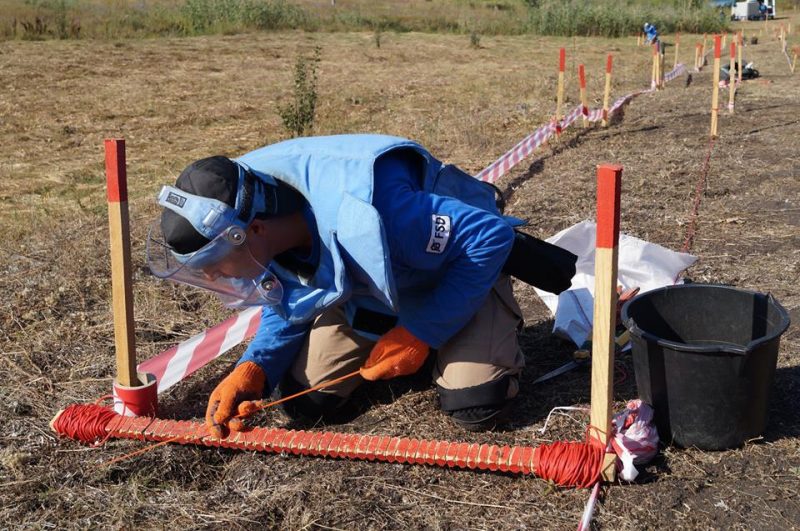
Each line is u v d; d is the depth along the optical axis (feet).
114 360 13.60
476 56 72.43
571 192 23.65
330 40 82.84
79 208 24.39
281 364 11.23
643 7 111.45
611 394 9.39
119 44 72.33
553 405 11.68
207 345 13.23
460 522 9.27
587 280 13.87
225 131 37.83
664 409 10.09
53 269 17.97
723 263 17.17
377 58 68.85
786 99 41.22
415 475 10.13
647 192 23.13
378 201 9.43
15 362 13.52
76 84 51.06
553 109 40.50
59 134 36.88
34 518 9.68
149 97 46.85
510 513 9.37
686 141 30.53
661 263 14.26
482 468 10.02
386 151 9.52
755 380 9.71
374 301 10.73
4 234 21.36
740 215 20.62
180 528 9.41
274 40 80.84
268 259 9.30
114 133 37.29
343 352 11.14
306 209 9.52
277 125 38.99
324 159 9.53
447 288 9.86
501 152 30.71
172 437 10.84
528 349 13.58
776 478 9.66
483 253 9.68
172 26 85.87
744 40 90.17
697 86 49.52
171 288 16.70
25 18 82.28
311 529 9.27
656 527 8.98
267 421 11.68
